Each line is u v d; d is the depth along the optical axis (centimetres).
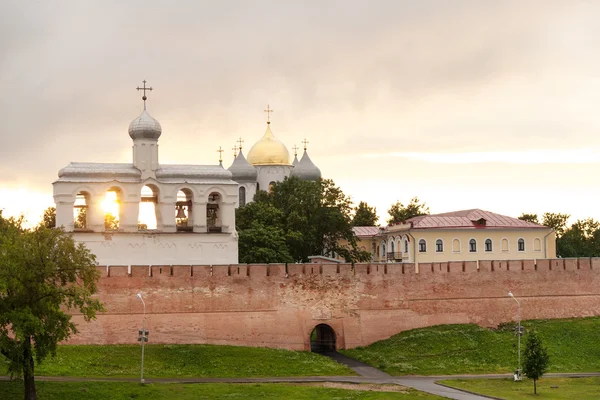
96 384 7481
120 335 8881
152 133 10750
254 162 15512
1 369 7762
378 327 9594
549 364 8919
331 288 9525
